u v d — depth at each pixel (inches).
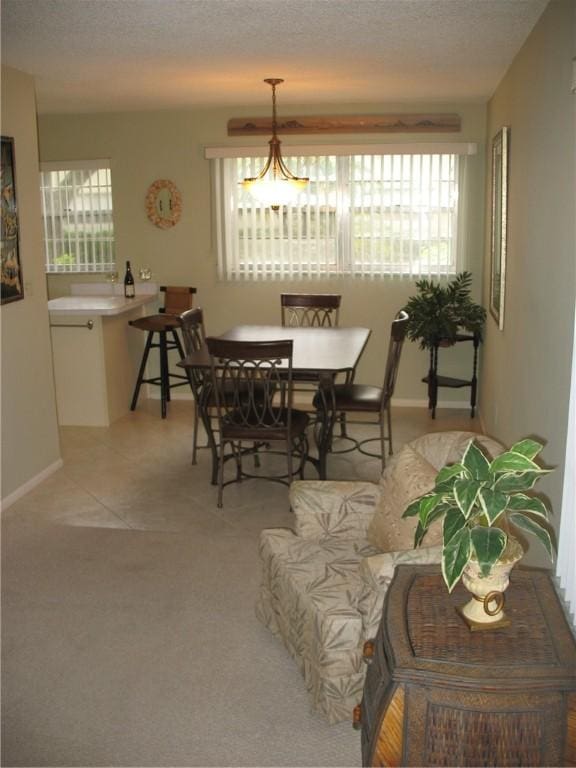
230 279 262.7
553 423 110.0
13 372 172.7
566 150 103.7
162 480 189.6
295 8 126.3
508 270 171.0
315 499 110.0
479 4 122.9
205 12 128.3
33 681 104.4
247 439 169.0
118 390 247.9
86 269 270.4
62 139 261.4
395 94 223.3
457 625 70.4
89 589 130.5
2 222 164.4
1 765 88.4
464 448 102.8
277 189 199.9
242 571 137.2
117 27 137.9
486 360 229.8
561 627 70.3
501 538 66.1
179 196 259.9
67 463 202.4
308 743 92.3
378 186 248.8
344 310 258.4
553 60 115.3
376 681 71.2
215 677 105.2
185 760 89.5
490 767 64.3
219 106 247.4
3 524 160.7
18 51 155.5
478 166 243.8
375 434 229.6
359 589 97.0
